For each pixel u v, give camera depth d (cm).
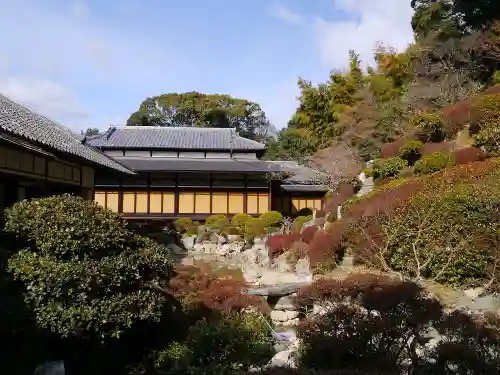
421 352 612
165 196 3278
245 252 2381
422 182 1438
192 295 1048
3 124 945
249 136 6184
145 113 5931
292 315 1089
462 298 995
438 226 1162
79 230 670
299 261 1636
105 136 3594
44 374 638
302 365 607
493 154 1592
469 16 2777
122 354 726
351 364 568
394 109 2861
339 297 636
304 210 3581
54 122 1839
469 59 2619
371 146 2867
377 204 1402
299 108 4081
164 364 689
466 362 512
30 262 631
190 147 3500
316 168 3525
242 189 3309
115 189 3262
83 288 629
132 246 745
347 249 1451
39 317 606
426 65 2795
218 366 628
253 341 687
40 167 1277
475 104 1847
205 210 3284
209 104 5950
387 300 575
